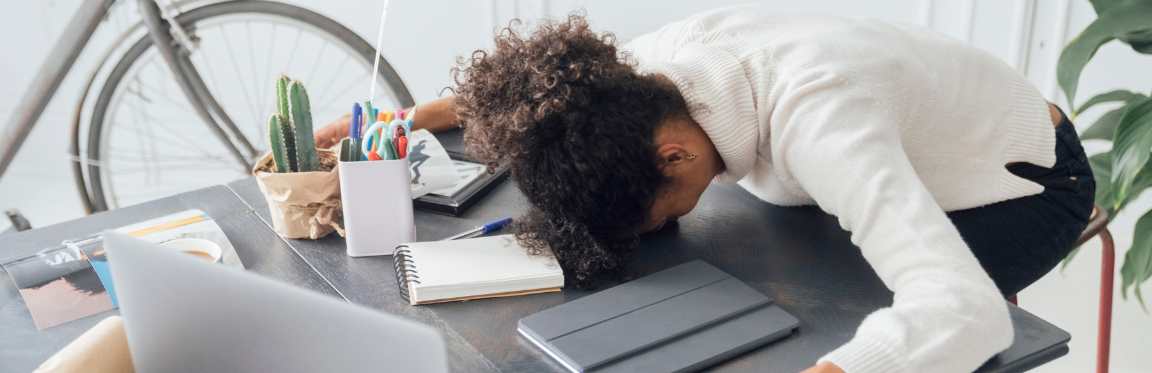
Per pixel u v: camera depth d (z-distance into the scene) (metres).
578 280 0.79
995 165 0.94
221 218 0.98
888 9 2.02
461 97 0.82
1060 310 1.91
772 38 0.89
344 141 0.87
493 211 1.00
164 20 1.81
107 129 2.01
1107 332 1.29
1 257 0.87
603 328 0.68
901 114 0.84
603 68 0.76
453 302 0.76
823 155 0.72
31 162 2.66
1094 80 1.94
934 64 0.92
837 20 0.96
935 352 0.59
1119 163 1.34
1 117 2.66
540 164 0.77
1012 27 1.93
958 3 1.96
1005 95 0.94
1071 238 1.01
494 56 0.80
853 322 0.71
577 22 0.81
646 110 0.78
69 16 2.56
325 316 0.44
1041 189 0.96
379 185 0.83
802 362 0.65
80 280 0.80
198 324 0.50
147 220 0.97
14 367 0.67
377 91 2.55
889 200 0.67
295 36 2.50
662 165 0.80
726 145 0.81
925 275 0.64
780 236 0.90
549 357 0.66
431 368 0.43
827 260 0.84
